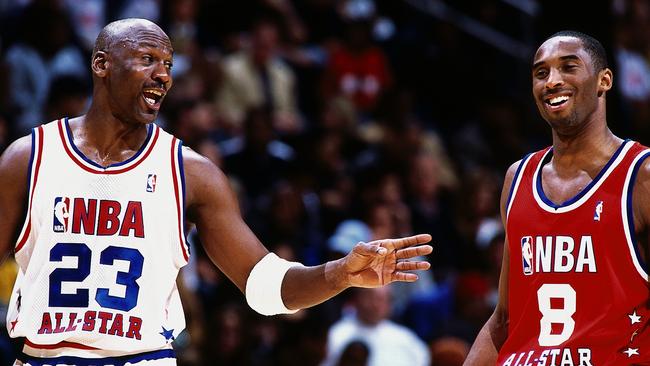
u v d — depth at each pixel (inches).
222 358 960.9
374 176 1227.9
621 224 490.3
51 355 507.5
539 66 510.3
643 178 492.7
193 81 1214.3
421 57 1497.3
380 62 1413.6
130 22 523.8
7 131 1106.1
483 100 1504.7
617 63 1472.7
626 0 1536.7
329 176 1218.0
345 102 1349.7
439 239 1187.3
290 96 1318.9
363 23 1402.6
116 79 515.5
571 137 510.0
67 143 521.0
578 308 494.3
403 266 513.7
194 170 531.8
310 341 973.8
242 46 1337.4
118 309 508.7
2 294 840.9
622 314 487.8
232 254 539.2
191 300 944.9
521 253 511.8
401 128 1307.8
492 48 1550.2
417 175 1236.5
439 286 1117.1
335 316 1038.4
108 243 512.4
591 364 486.0
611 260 490.6
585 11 1494.8
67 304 507.8
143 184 520.7
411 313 1071.0
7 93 1156.5
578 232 497.4
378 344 985.5
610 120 1460.4
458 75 1504.7
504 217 528.7
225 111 1261.1
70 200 514.0
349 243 1099.9
